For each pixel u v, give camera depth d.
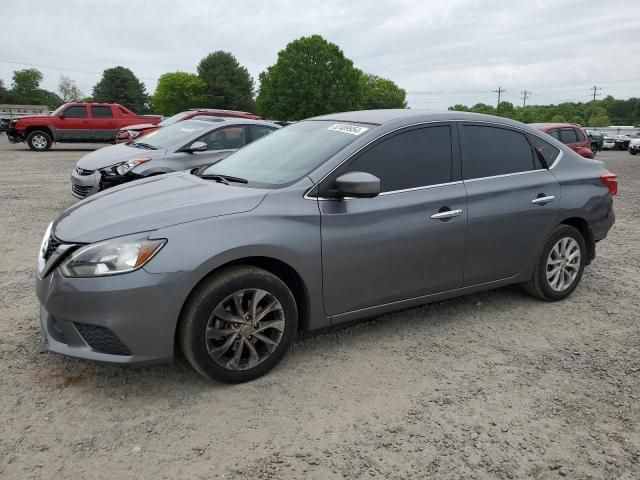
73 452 2.73
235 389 3.35
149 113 110.44
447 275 4.12
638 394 3.40
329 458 2.73
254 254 3.27
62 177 13.08
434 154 4.10
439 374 3.59
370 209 3.69
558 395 3.37
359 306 3.78
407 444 2.85
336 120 4.36
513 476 2.64
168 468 2.63
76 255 3.06
